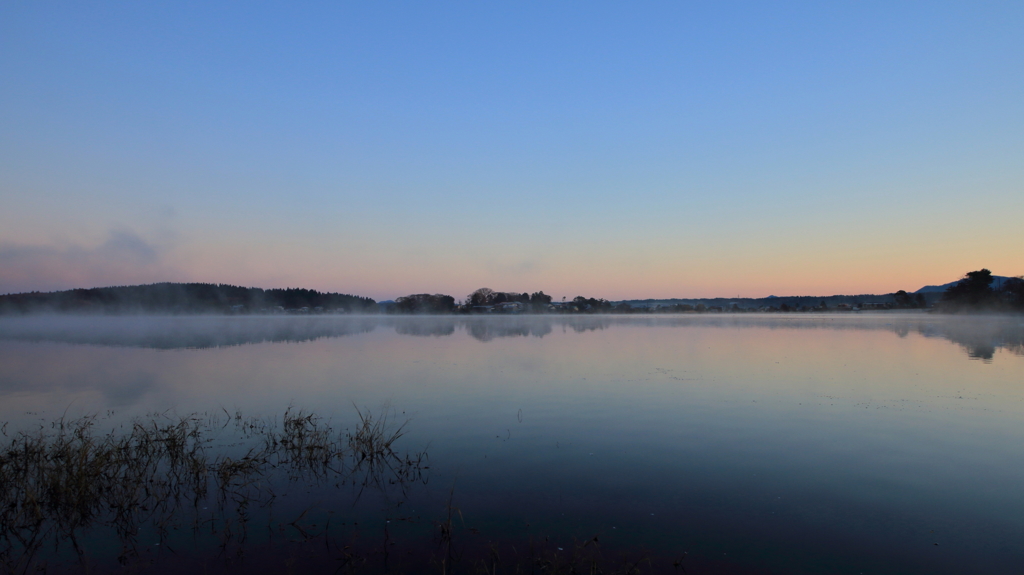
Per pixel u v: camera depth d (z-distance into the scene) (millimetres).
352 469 10781
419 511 8750
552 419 14688
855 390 18844
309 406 16656
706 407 16141
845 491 9469
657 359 28500
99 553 7523
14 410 16344
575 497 9250
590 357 29703
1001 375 22141
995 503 8945
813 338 43094
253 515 8703
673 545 7562
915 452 11633
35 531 8219
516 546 7566
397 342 41812
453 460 11227
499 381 21250
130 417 15344
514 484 9867
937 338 42250
